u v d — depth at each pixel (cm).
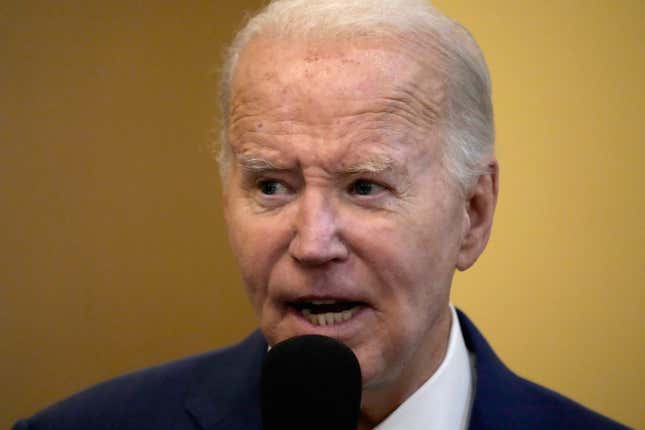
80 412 358
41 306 625
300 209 260
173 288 650
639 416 503
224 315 658
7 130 618
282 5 286
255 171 269
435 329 301
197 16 650
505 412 307
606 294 505
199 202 652
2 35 617
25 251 623
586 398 505
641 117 501
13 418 616
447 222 277
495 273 512
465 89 282
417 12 278
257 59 275
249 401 325
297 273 263
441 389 302
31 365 622
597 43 504
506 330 510
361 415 307
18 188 620
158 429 336
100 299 636
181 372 361
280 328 276
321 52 263
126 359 639
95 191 636
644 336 502
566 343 506
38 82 623
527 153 509
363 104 257
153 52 645
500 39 507
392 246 261
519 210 509
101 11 636
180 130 649
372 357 270
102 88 636
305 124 259
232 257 659
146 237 644
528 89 507
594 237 505
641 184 502
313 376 236
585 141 505
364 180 261
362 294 263
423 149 266
